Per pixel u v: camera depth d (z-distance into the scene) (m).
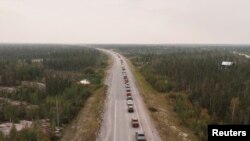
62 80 111.31
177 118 76.88
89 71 147.88
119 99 89.44
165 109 83.75
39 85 123.06
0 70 145.50
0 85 126.56
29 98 98.75
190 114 78.75
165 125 67.19
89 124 67.56
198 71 125.94
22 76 136.50
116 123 65.75
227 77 115.62
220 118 80.12
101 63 186.62
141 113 74.00
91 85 112.81
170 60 164.88
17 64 162.38
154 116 72.38
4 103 89.94
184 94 101.88
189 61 156.38
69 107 80.44
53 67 170.25
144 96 94.94
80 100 88.62
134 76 136.12
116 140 55.41
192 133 66.25
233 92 94.75
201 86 100.12
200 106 88.44
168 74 131.12
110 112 74.81
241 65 147.12
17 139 59.56
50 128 68.56
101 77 131.25
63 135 65.75
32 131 61.38
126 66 176.38
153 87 114.31
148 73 138.00
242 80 113.62
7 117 78.69
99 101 87.50
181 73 124.56
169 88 109.75
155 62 165.38
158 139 56.28
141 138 54.16
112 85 112.38
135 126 62.66
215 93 90.06
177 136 61.31
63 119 74.06
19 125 73.69
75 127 69.50
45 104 88.12
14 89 114.81
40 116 79.62
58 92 104.06
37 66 153.50
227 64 150.50
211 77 115.12
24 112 82.25
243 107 83.50
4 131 68.69
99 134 58.97
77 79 126.44
